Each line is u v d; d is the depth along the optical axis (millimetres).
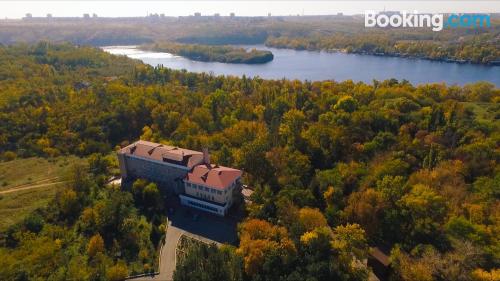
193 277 84250
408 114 180375
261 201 117312
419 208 105250
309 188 127875
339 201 119062
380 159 139750
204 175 122938
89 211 115500
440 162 133500
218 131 185250
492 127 162250
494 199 110500
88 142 181125
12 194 134000
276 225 105688
